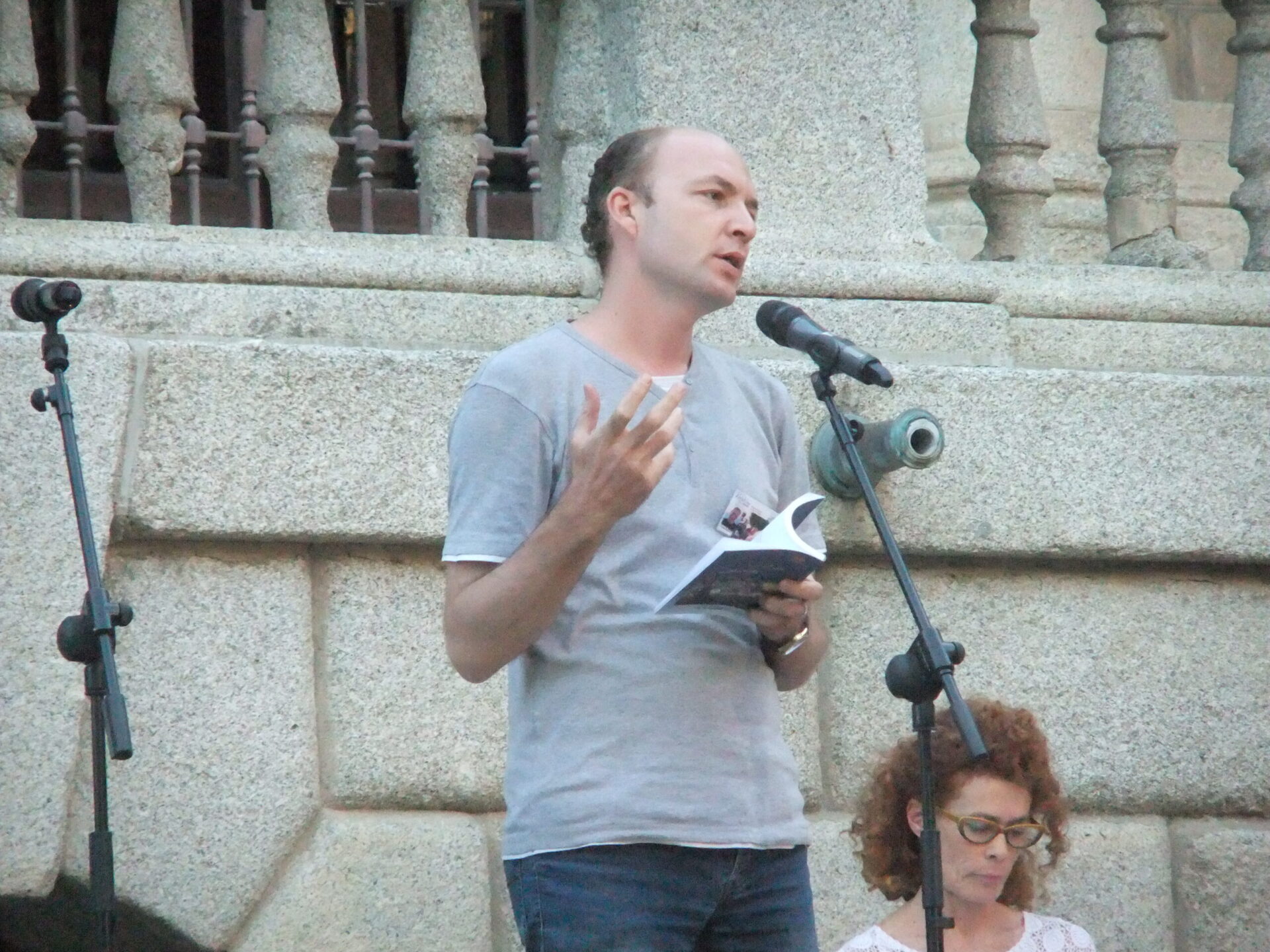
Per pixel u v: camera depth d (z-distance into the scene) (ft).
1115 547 50.88
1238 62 59.16
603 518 28.96
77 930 46.73
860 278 50.65
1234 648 52.65
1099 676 51.34
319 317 46.11
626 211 33.40
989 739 38.91
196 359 43.50
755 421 33.86
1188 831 51.88
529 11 57.93
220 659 43.78
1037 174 55.98
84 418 42.16
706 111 50.21
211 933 43.16
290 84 48.52
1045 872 42.55
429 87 49.42
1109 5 58.65
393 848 44.62
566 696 30.86
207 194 66.03
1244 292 55.57
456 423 31.91
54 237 44.73
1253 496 52.29
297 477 43.98
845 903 48.06
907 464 46.70
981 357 51.57
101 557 42.04
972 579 50.65
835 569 49.37
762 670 32.27
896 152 52.16
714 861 30.71
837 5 51.70
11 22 45.75
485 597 29.71
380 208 68.64
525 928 30.78
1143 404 51.52
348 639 45.03
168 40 47.83
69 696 41.73
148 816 42.80
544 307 48.29
